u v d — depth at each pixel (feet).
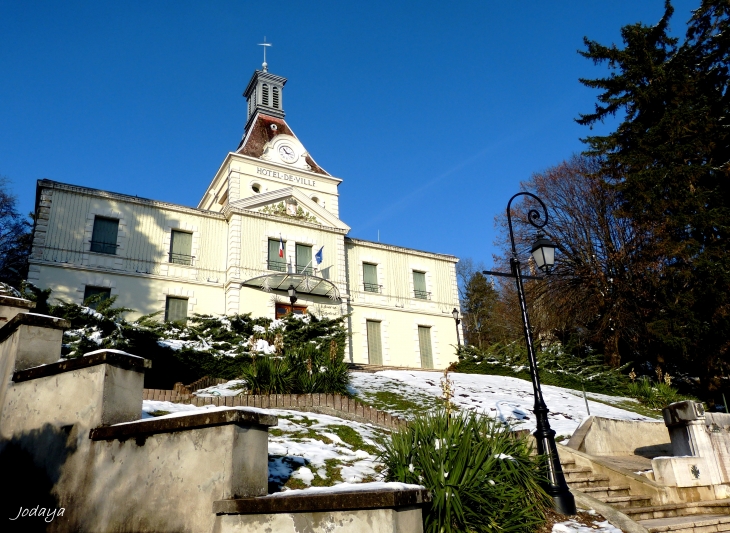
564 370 88.69
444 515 20.65
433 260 124.88
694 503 32.48
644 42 98.89
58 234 86.69
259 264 99.45
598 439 44.55
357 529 16.15
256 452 18.83
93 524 20.02
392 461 23.93
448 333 120.06
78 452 21.48
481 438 25.05
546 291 110.11
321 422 34.35
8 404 24.88
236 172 113.60
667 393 79.51
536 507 25.03
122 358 22.25
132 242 92.43
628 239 102.42
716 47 97.60
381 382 66.23
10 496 22.98
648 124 99.09
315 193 122.11
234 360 61.21
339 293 105.81
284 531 16.67
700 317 84.48
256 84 140.05
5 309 29.07
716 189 90.53
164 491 18.83
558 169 118.11
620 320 97.60
